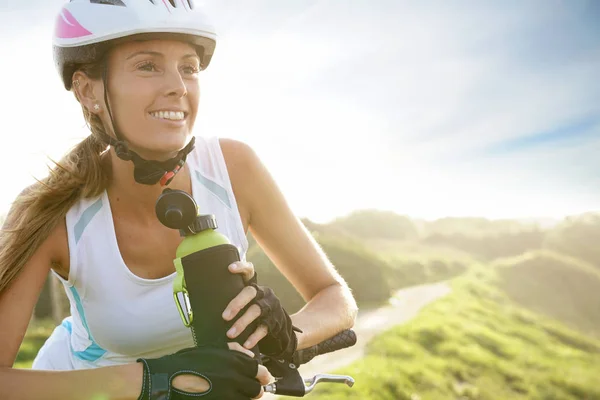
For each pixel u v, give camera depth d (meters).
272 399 9.23
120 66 1.42
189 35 1.43
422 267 50.25
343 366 13.87
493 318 31.19
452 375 16.61
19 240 1.48
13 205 1.56
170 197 1.29
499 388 17.38
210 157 1.73
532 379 19.14
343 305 1.81
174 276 1.60
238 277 1.33
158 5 1.40
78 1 1.45
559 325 35.31
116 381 1.29
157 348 1.67
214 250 1.29
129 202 1.59
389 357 16.03
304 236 1.90
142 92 1.41
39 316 14.88
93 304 1.59
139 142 1.44
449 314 27.97
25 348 11.42
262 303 1.33
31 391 1.34
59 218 1.53
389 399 12.10
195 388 1.26
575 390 19.77
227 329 1.30
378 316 24.67
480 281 52.47
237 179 1.78
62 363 1.88
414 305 29.55
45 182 1.53
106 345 1.68
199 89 1.50
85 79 1.48
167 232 1.63
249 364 1.29
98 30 1.39
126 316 1.59
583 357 25.69
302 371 13.49
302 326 1.64
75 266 1.55
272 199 1.84
